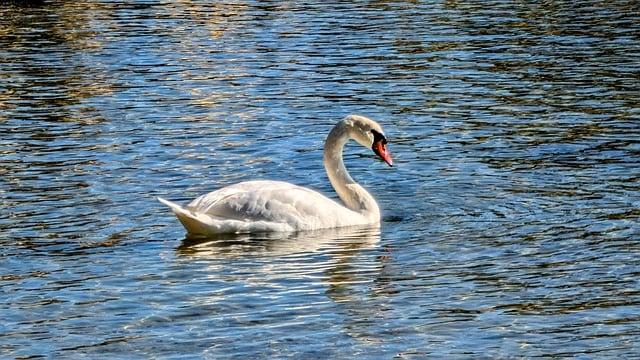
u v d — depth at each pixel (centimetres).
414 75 2688
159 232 1625
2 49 3061
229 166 1978
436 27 3306
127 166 1961
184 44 3111
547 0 3775
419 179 1897
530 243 1567
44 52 3016
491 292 1390
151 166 1964
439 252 1540
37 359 1213
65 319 1316
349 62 2845
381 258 1516
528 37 3141
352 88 2567
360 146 2112
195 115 2330
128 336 1268
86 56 2955
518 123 2242
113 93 2534
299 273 1461
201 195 1747
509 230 1627
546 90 2517
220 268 1476
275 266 1485
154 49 3042
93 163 1978
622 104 2381
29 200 1766
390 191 1834
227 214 1620
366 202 1702
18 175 1903
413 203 1773
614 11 3547
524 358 1206
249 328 1287
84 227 1642
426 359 1205
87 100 2469
